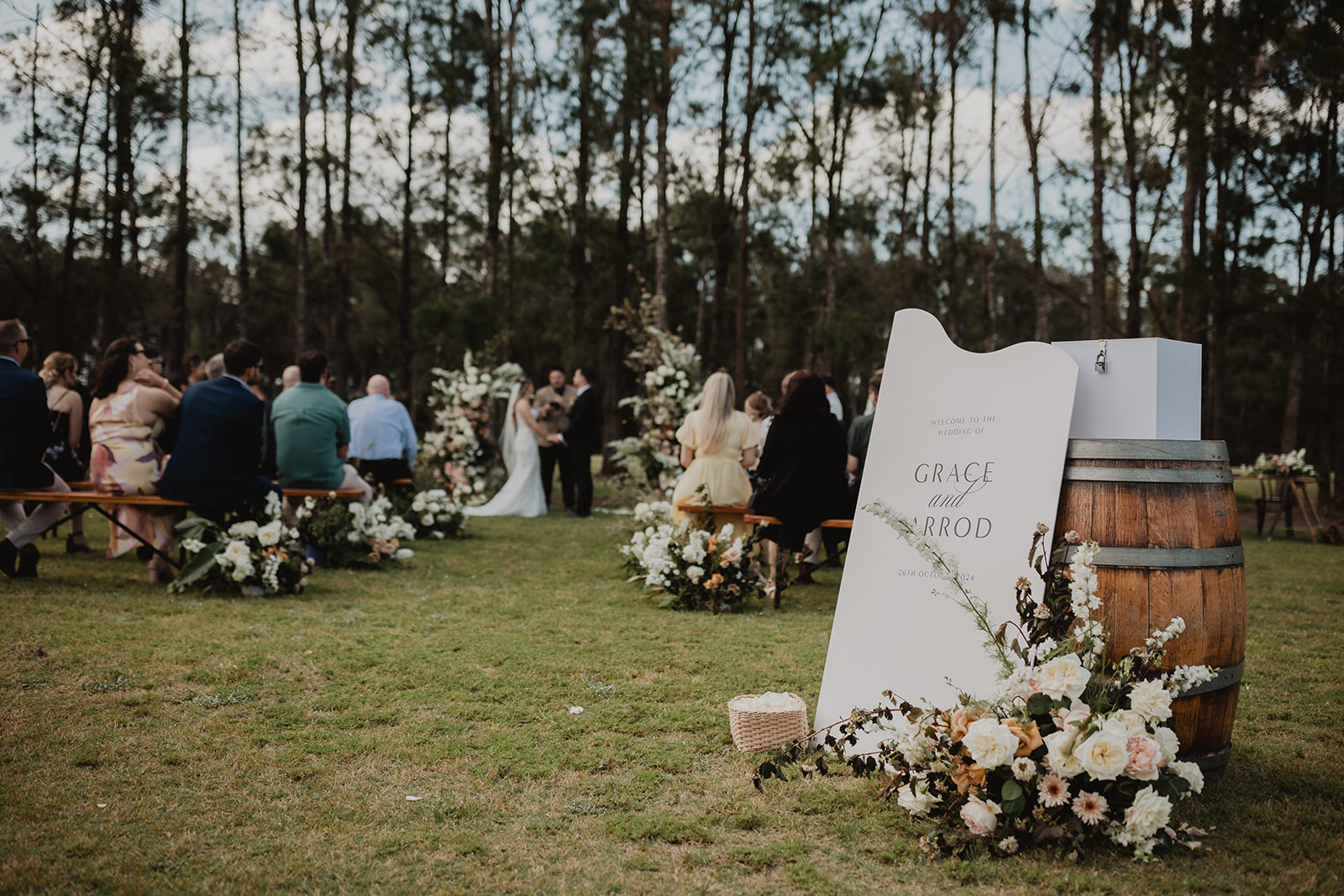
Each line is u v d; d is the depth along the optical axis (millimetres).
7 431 5699
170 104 19906
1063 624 2656
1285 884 2201
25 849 2340
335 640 4594
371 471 9422
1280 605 6172
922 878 2273
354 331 39938
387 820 2576
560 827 2557
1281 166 15648
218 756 3049
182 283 21547
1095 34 18141
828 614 5664
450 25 19812
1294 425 15180
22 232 21516
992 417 3164
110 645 4297
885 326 28062
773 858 2377
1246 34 14188
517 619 5293
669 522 7469
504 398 13328
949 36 23406
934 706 2920
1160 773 2428
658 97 17906
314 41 21906
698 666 4285
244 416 5852
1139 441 2824
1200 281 15727
